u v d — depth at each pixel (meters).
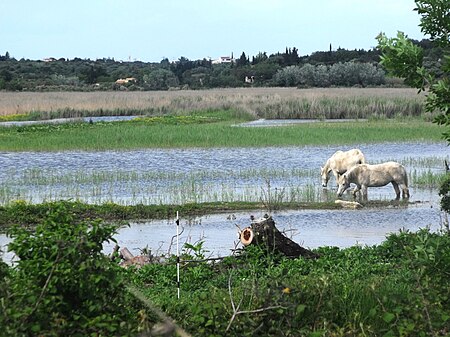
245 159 96.25
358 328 25.11
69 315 21.64
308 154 102.19
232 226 55.22
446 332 24.69
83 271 21.50
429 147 111.00
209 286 32.94
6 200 65.19
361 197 69.12
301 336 23.48
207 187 73.50
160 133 123.00
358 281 30.14
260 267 36.50
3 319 20.17
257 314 23.45
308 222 57.22
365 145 113.25
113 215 58.41
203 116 176.50
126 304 23.19
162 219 58.38
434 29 25.73
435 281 24.75
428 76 25.30
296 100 182.12
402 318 24.28
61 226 22.53
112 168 87.81
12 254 43.38
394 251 39.12
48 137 117.69
